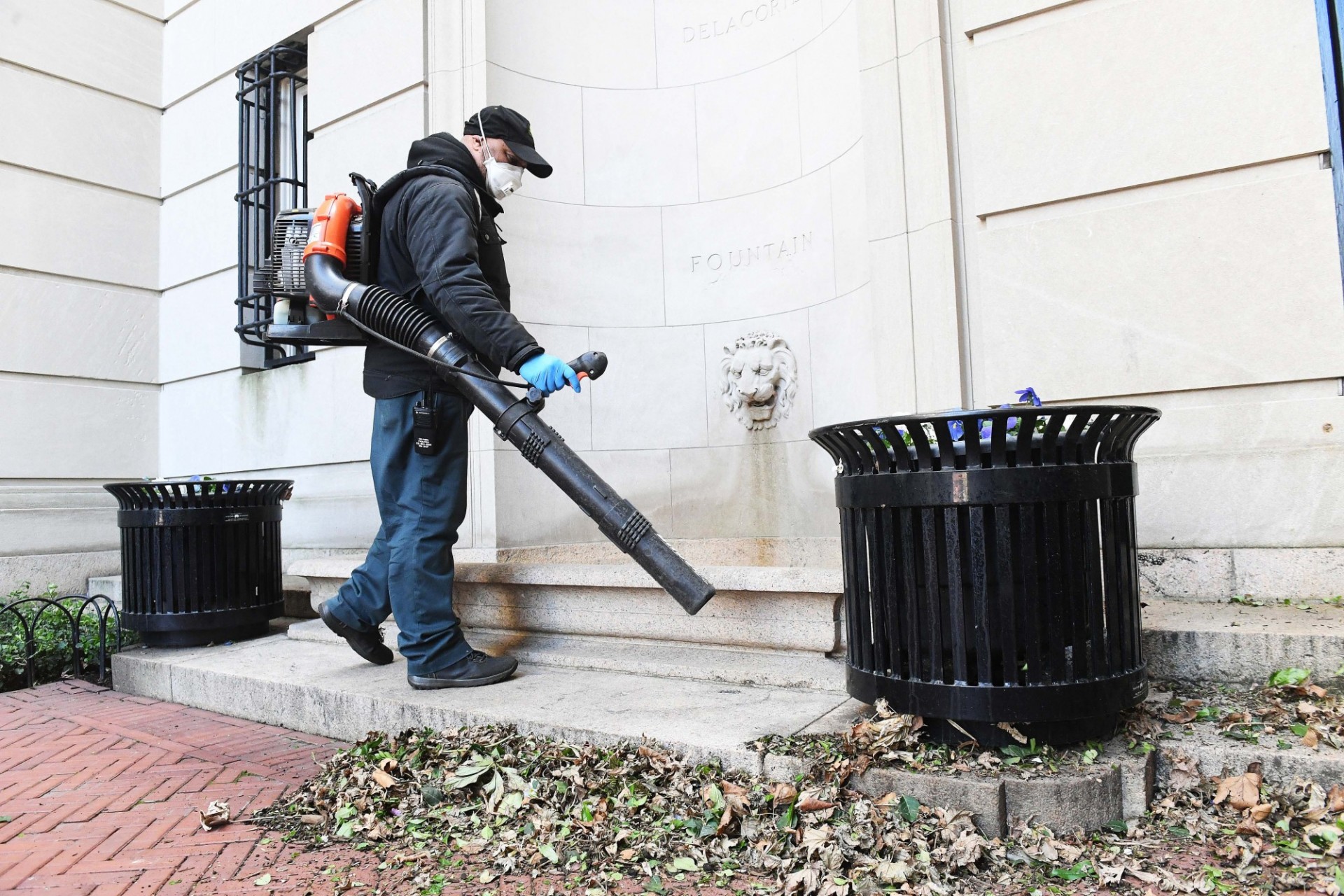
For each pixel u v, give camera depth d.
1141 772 1.98
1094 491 2.03
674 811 2.14
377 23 5.29
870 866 1.81
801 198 4.86
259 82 5.97
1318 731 2.08
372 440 3.17
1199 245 3.10
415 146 3.12
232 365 6.19
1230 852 1.81
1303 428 2.96
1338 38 2.91
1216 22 3.09
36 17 6.20
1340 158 2.90
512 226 4.89
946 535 2.06
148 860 2.13
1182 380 3.12
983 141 3.52
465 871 2.00
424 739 2.68
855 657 2.32
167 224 6.76
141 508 4.22
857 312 4.41
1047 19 3.41
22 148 6.12
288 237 3.21
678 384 5.24
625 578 3.42
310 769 2.80
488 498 4.67
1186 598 3.07
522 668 3.37
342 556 5.30
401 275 3.00
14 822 2.41
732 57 5.21
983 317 3.50
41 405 6.12
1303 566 2.90
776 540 4.82
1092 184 3.29
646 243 5.31
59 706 3.86
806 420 4.81
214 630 4.25
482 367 2.84
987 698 2.00
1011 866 1.83
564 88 5.20
